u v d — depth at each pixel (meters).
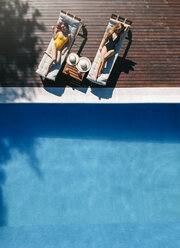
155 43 6.72
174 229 6.13
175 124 6.80
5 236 5.98
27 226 6.40
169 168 6.78
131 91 6.56
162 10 6.80
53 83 6.54
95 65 6.28
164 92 6.57
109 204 6.61
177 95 6.56
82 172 6.73
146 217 6.55
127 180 6.72
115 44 6.07
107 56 6.02
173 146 6.81
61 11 6.12
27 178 6.69
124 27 6.05
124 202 6.62
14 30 6.73
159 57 6.69
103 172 6.74
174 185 6.71
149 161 6.79
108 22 6.74
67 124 6.80
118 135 6.81
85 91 6.55
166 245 5.43
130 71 6.62
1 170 6.71
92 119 6.82
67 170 6.73
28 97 6.50
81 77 6.42
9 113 6.77
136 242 5.59
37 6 6.78
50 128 6.79
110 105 6.78
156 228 6.21
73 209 6.56
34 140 6.78
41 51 6.69
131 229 6.17
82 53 6.63
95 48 6.64
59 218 6.52
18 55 6.66
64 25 6.04
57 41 6.12
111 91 6.55
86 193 6.64
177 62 6.69
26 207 6.55
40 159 6.76
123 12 6.78
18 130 6.79
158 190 6.70
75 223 6.46
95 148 6.79
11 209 6.54
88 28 6.70
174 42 6.74
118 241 5.67
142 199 6.65
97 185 6.69
